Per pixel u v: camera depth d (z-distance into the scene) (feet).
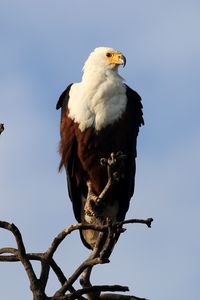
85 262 27.86
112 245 27.68
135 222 28.14
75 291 27.53
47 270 28.66
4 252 28.25
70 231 28.55
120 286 27.84
